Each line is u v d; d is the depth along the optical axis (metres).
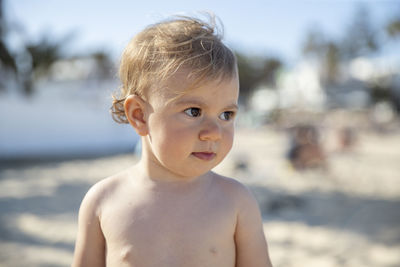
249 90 42.09
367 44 41.66
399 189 6.65
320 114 27.89
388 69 41.41
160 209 0.99
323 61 43.72
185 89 0.90
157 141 0.94
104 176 8.50
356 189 6.71
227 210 1.03
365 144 15.04
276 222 4.67
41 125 13.48
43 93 13.43
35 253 3.62
